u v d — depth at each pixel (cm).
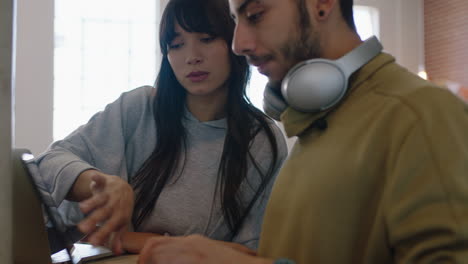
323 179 54
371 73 57
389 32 339
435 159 45
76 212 88
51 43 275
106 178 78
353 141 53
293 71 58
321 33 59
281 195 61
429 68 346
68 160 90
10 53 40
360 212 51
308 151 59
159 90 104
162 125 104
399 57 340
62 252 74
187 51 96
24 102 271
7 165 40
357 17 334
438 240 43
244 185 98
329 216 52
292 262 49
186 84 98
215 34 94
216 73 97
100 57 289
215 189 98
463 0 314
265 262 49
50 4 274
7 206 40
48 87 275
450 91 50
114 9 290
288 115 62
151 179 101
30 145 272
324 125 59
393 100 52
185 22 93
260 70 62
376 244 50
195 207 98
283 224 59
